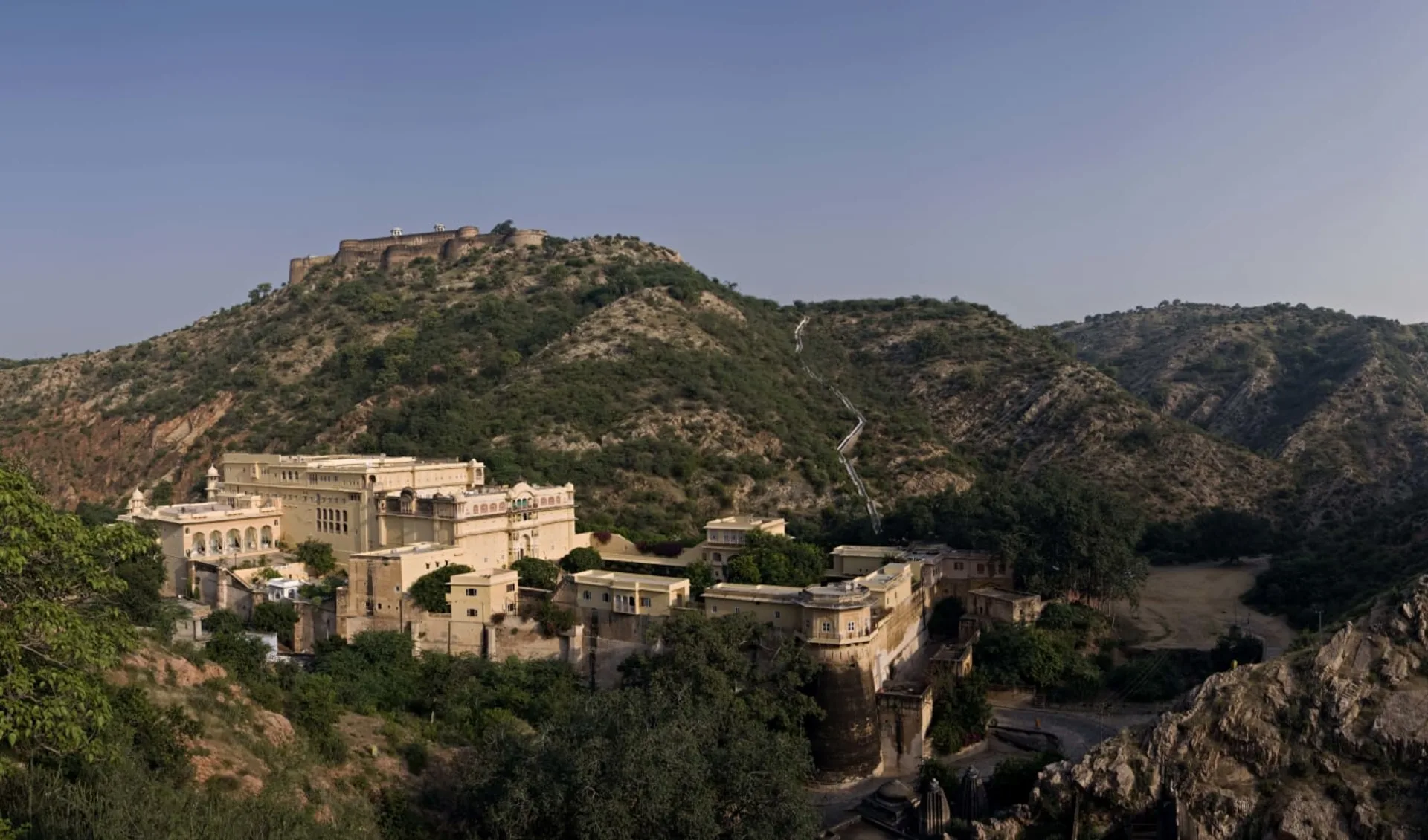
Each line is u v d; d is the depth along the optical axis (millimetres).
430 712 98562
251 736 67375
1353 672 81438
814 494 196125
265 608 120688
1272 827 75438
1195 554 178750
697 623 100062
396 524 132125
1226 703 82750
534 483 171750
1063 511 130125
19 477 41062
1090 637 122062
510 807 60938
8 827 39062
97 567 43031
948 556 135000
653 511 176000
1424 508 153875
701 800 62125
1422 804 72688
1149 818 79688
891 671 109125
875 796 89812
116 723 54000
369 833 63719
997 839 80500
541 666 108312
